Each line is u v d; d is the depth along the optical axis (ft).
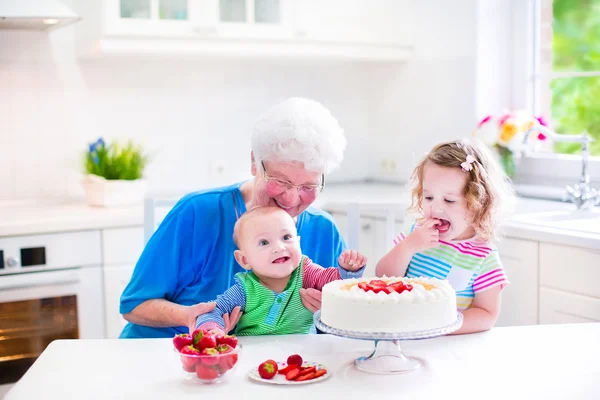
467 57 10.56
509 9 10.58
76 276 9.01
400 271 5.76
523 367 4.41
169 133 11.34
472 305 5.59
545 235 7.64
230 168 11.81
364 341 5.01
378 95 12.50
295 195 5.50
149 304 5.74
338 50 10.95
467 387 4.09
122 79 10.98
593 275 7.22
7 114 10.36
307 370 4.25
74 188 10.79
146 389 4.10
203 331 4.33
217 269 5.97
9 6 8.84
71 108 10.69
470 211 5.64
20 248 8.77
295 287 5.33
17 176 10.47
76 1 10.45
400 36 11.44
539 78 10.50
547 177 10.27
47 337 9.04
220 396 3.98
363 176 12.83
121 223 9.21
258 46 10.34
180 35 9.80
